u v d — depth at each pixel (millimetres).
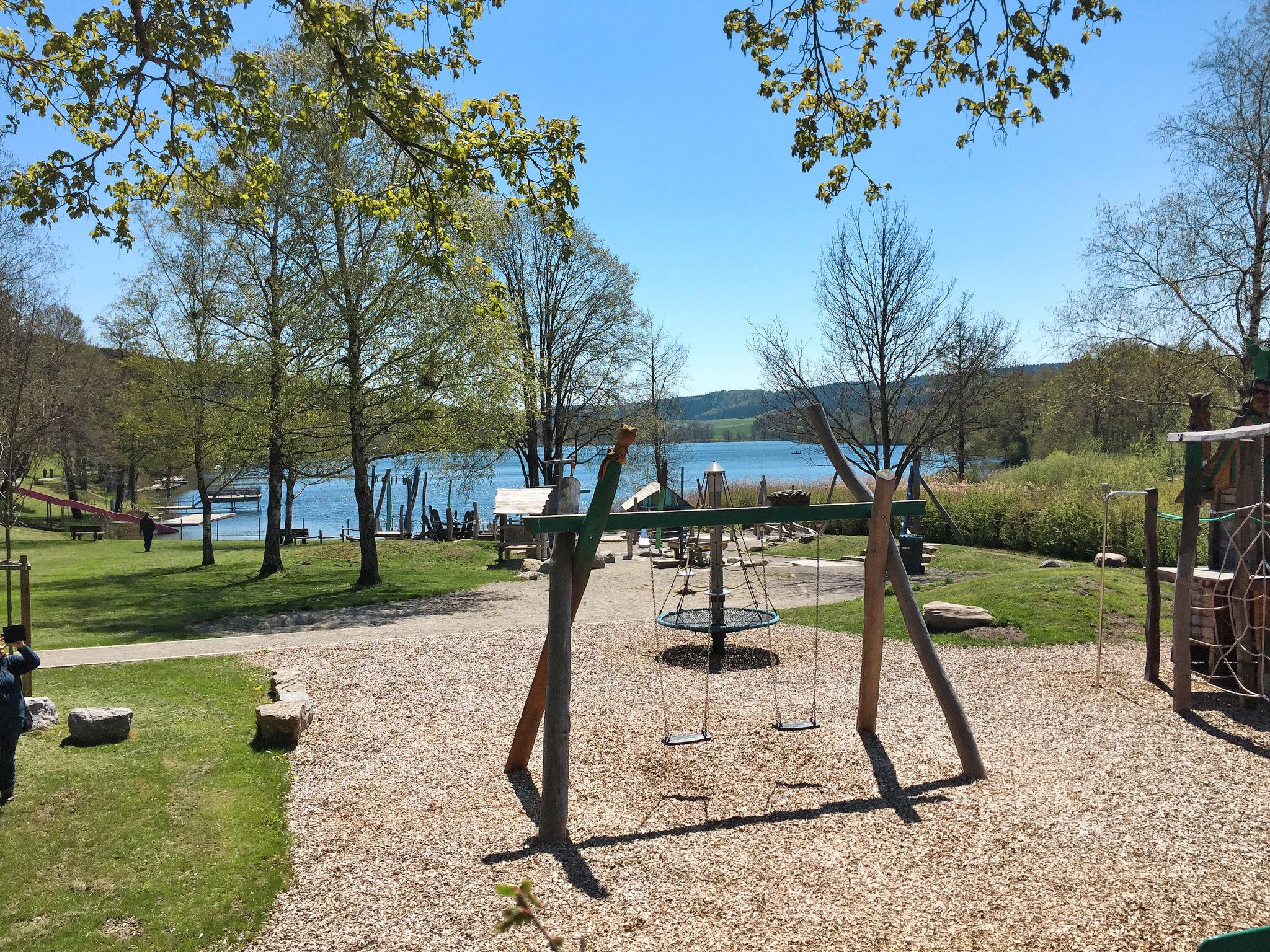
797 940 4285
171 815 5965
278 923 4648
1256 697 7910
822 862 5137
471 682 9688
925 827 5586
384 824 5887
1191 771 6484
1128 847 5211
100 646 12359
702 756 7098
